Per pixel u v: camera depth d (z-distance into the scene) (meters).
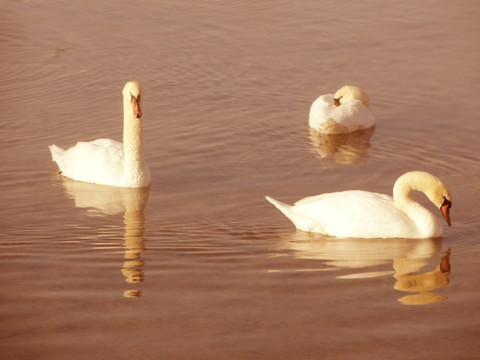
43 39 26.08
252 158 17.89
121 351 10.05
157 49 25.02
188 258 12.98
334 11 28.55
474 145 18.30
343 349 10.08
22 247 13.37
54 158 17.33
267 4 29.50
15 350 10.06
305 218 14.16
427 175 13.88
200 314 11.03
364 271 12.51
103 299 11.48
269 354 9.97
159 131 19.30
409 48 24.83
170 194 16.05
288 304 11.34
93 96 21.58
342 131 19.36
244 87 22.12
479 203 15.26
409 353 9.97
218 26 27.11
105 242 13.65
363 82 22.41
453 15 27.73
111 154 16.98
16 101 21.22
